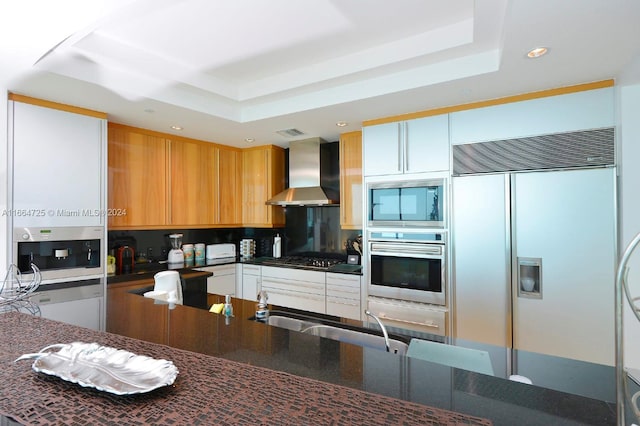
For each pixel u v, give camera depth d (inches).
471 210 108.0
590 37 68.4
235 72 109.4
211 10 75.4
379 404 30.6
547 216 97.3
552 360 48.1
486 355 50.4
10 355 40.2
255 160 176.7
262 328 54.7
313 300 146.6
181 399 30.7
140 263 150.0
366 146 128.3
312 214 176.6
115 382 31.9
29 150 98.3
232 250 180.5
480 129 106.8
